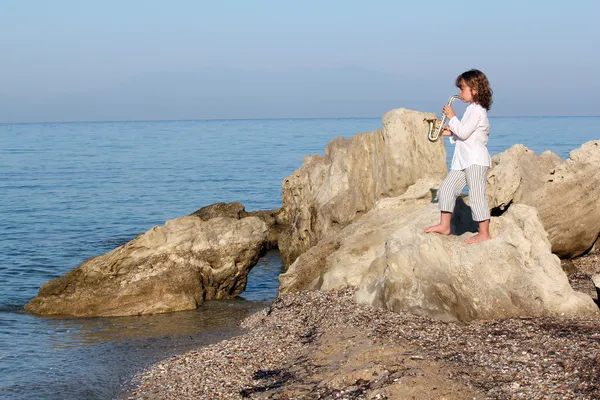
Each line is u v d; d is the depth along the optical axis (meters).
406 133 19.53
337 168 22.50
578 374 8.47
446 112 11.46
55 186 50.44
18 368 12.80
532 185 16.92
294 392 9.34
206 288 18.70
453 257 12.19
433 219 14.13
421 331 10.99
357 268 15.05
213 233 18.69
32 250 26.41
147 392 10.92
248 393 9.89
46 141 130.00
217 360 11.80
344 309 12.97
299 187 25.47
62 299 17.48
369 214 16.86
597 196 16.16
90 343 14.51
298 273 16.36
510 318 11.52
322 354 10.77
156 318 16.75
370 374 9.17
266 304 18.20
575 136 108.75
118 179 55.47
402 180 19.55
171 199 43.59
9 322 16.53
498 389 8.30
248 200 43.16
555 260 12.12
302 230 23.77
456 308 11.75
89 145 114.00
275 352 11.70
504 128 160.88
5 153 90.50
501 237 12.27
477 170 11.62
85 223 33.84
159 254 18.16
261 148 98.00
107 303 17.34
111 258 17.97
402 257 12.32
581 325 10.70
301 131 172.62
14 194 45.56
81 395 11.27
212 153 88.12
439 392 8.31
